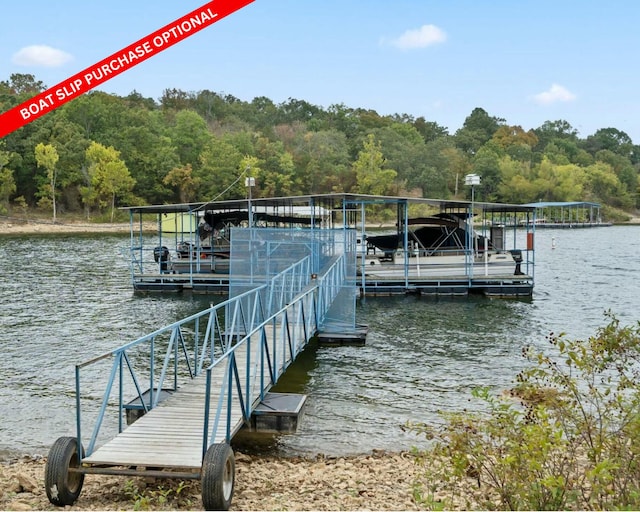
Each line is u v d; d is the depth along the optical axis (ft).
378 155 356.38
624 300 86.12
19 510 23.24
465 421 21.30
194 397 32.96
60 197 302.25
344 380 47.75
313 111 535.19
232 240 64.39
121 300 86.22
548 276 114.01
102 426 37.76
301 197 89.40
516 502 18.58
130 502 24.43
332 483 27.50
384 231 229.86
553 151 508.53
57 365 51.93
